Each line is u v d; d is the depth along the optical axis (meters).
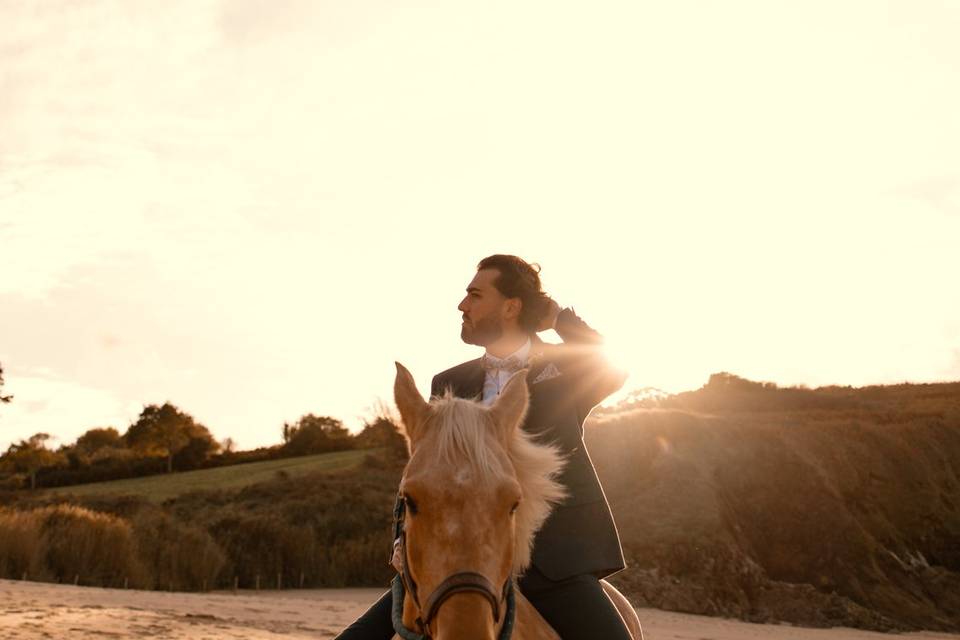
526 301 4.08
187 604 16.05
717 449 33.50
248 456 85.56
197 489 50.19
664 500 30.81
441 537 2.88
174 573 27.47
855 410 45.38
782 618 25.89
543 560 3.67
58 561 24.53
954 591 30.30
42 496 51.41
